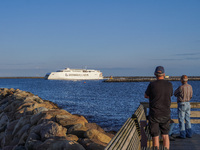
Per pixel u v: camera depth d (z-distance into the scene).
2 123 12.51
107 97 49.94
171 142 6.54
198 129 15.08
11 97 19.14
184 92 6.75
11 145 8.23
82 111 27.09
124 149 3.16
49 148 5.15
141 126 5.09
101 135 6.38
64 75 168.62
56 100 43.06
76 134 6.66
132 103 37.81
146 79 175.00
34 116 8.66
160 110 4.21
